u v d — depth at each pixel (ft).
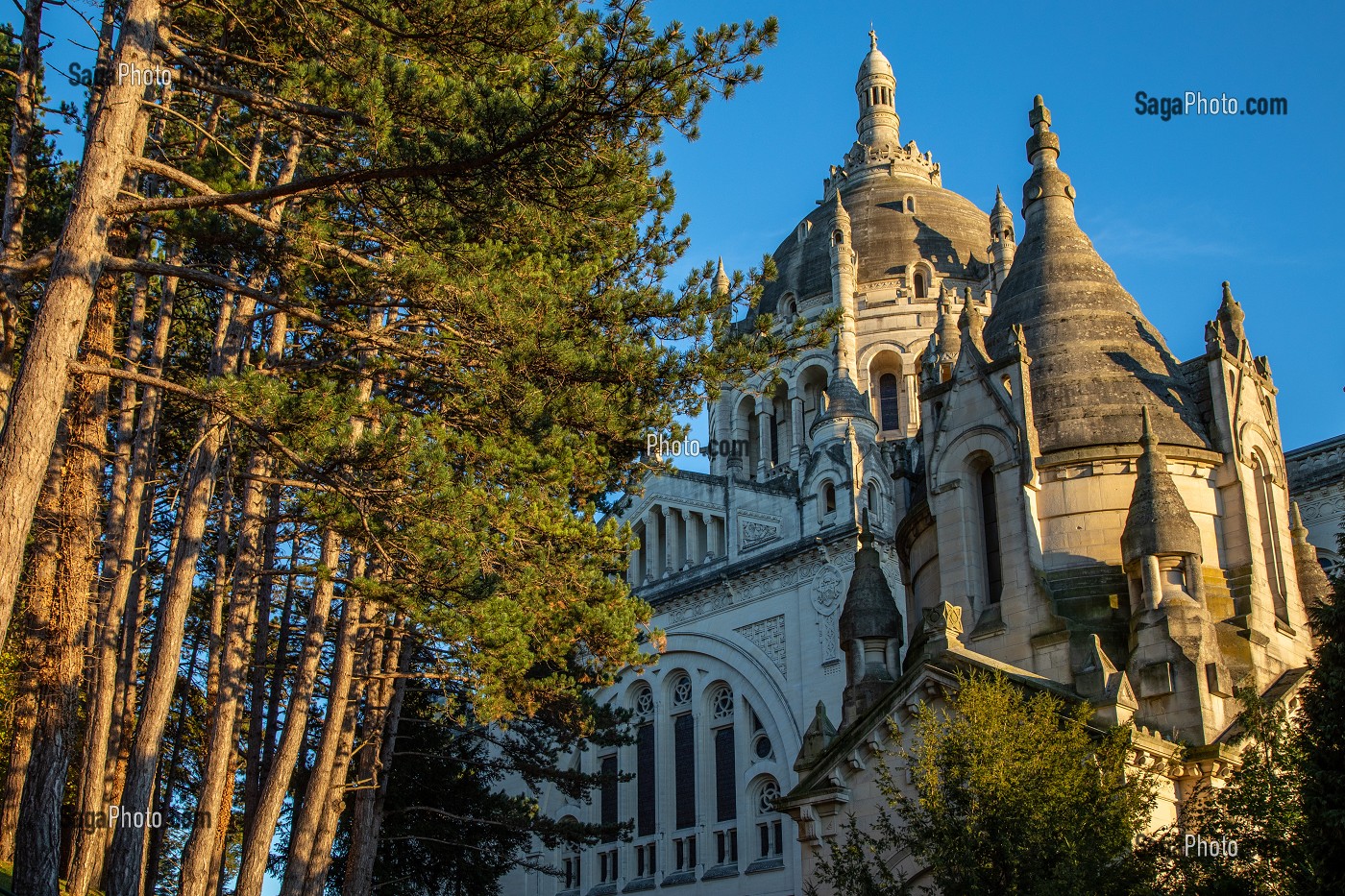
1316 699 73.97
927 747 83.20
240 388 67.41
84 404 75.72
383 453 70.23
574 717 122.83
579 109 70.85
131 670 112.68
